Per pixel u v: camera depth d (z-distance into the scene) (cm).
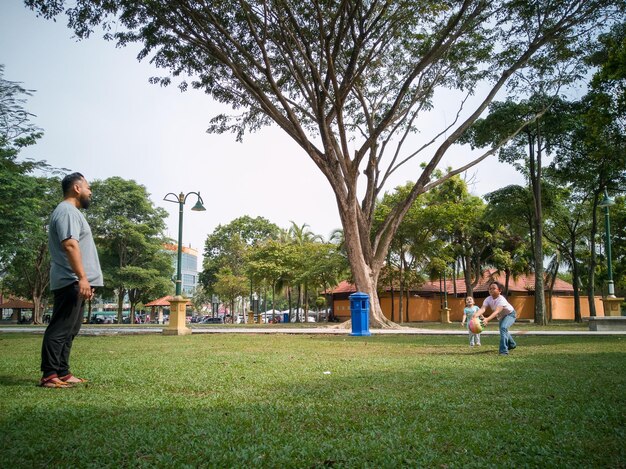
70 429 306
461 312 4950
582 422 333
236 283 5900
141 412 355
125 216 5328
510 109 2591
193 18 1595
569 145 2755
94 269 535
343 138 1895
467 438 290
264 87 2006
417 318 4978
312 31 1809
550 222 3803
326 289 5144
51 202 4044
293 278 4994
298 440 283
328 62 1664
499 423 330
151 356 820
